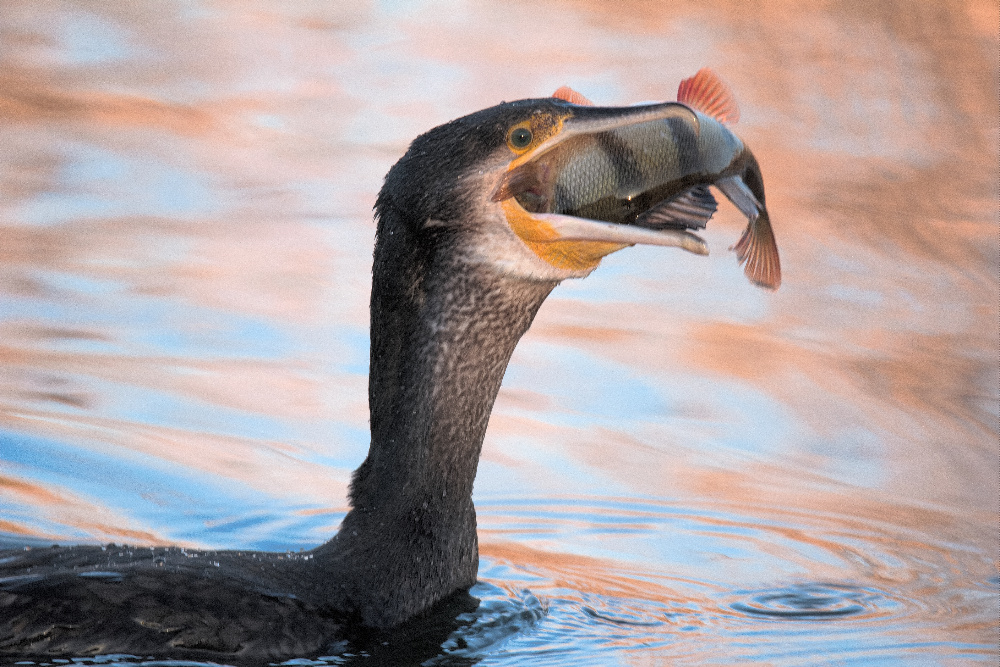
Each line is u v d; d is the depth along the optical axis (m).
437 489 7.84
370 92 21.84
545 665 7.38
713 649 7.71
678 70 22.41
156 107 20.62
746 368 12.66
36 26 24.50
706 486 10.52
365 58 23.80
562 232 7.28
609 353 12.94
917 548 9.49
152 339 12.95
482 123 7.42
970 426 11.57
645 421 11.66
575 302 14.31
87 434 11.02
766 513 10.06
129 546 7.64
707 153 7.24
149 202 16.81
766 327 13.73
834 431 11.50
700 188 7.47
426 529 7.77
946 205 17.16
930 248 15.80
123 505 9.90
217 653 6.73
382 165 18.55
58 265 14.59
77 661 6.49
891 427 11.52
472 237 7.46
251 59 23.48
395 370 7.81
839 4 26.80
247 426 11.33
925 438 11.34
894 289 14.67
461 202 7.43
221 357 12.61
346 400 11.88
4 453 10.60
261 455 10.84
